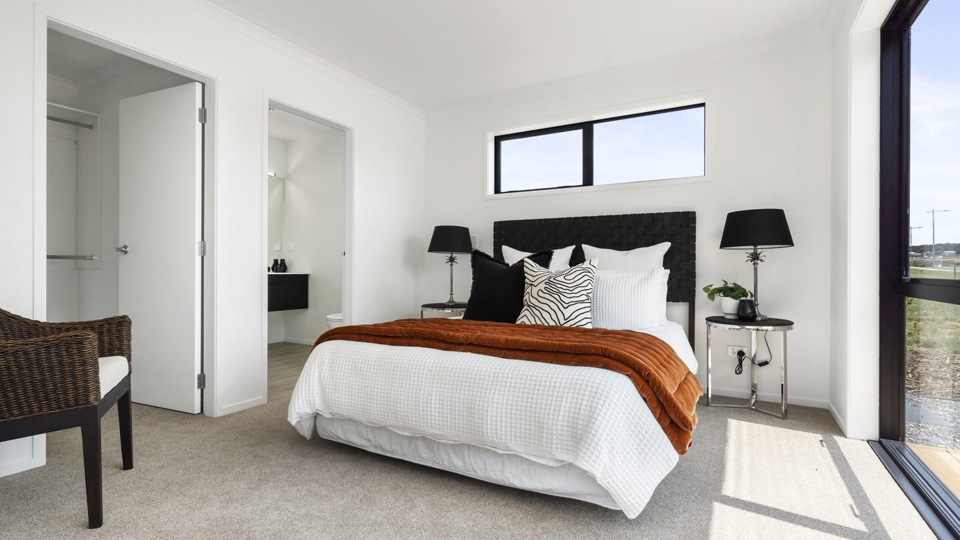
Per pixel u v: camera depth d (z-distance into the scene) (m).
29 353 1.51
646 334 2.30
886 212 2.40
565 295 2.74
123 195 3.17
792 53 3.20
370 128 4.12
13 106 2.05
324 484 1.96
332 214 5.33
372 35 3.22
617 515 1.72
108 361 1.92
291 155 5.68
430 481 2.01
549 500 1.84
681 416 1.65
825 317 3.08
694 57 3.48
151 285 3.04
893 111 2.38
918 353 2.16
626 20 3.00
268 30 3.16
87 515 1.69
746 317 2.97
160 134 3.00
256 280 3.13
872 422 2.47
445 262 4.66
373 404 2.07
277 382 3.77
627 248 3.64
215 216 2.88
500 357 1.95
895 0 2.22
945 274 1.87
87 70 3.53
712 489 1.92
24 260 2.08
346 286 3.98
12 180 2.04
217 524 1.64
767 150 3.27
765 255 3.25
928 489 1.84
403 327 2.39
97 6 2.33
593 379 1.69
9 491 1.87
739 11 2.88
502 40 3.29
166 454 2.28
